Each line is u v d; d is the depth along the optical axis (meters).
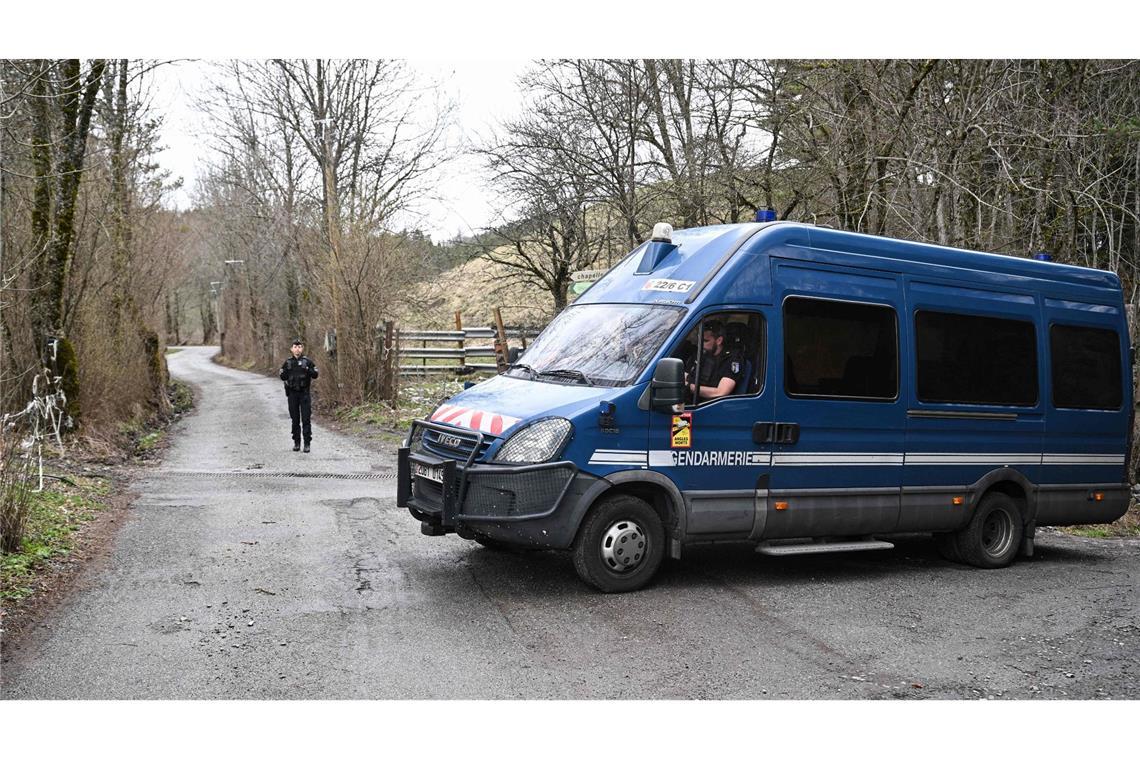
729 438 7.69
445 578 7.70
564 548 7.16
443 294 32.09
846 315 8.31
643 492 7.58
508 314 34.62
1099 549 10.84
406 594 7.21
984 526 9.27
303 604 6.88
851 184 14.87
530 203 24.78
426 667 5.66
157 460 15.59
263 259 43.34
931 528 8.84
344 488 12.43
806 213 16.80
